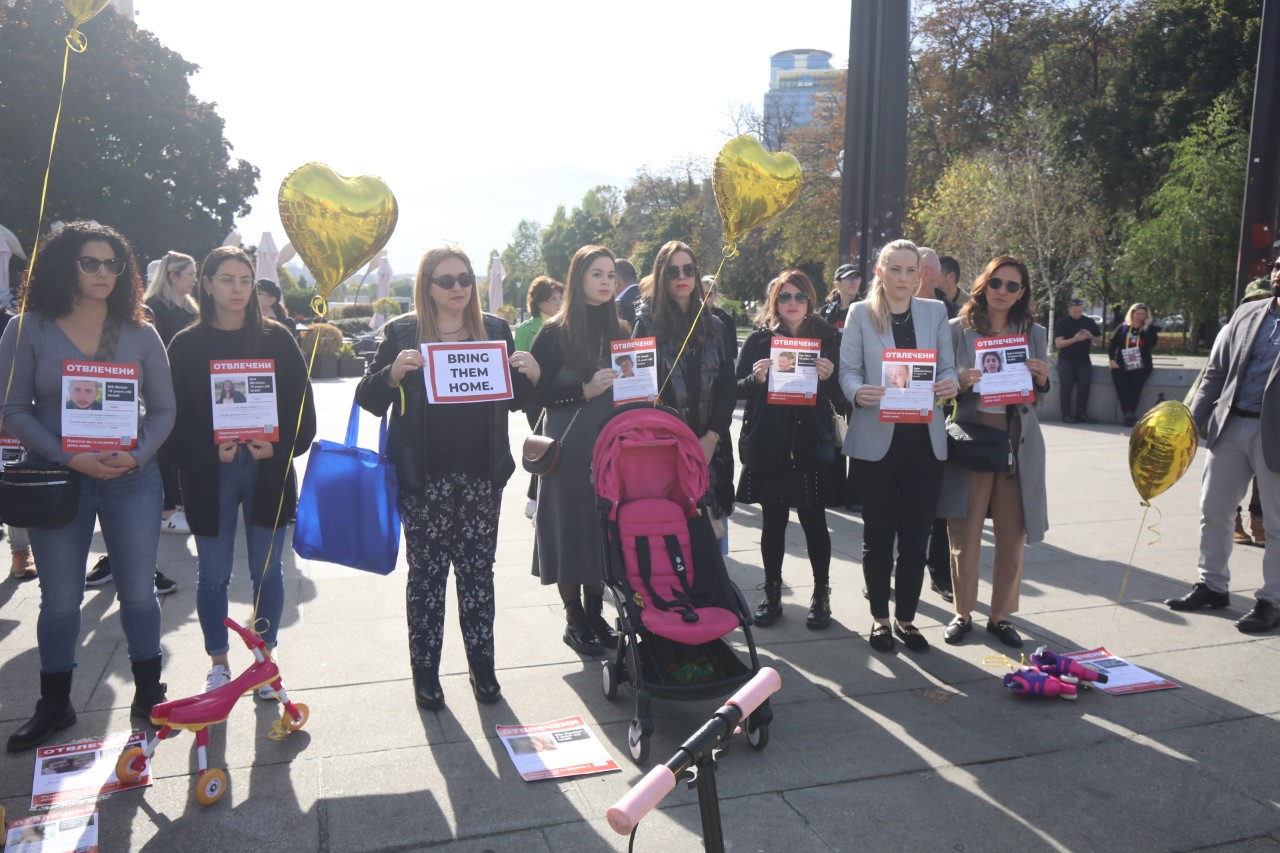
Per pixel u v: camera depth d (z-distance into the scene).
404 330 4.22
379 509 4.28
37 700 4.09
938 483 4.84
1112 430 13.57
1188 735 3.99
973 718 4.14
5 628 4.99
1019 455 4.93
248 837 3.12
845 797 3.45
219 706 3.38
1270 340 5.36
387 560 4.31
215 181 31.61
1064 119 32.66
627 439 4.45
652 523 4.43
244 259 4.00
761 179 4.94
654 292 5.01
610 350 4.68
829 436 5.13
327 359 21.52
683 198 56.78
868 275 7.85
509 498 8.59
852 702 4.30
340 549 4.28
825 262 39.09
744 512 8.59
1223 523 5.57
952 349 4.98
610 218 72.19
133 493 3.84
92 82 27.62
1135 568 6.49
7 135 26.59
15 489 3.47
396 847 3.08
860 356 4.95
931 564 6.08
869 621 5.44
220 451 3.97
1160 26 32.84
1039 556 6.79
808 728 4.02
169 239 29.19
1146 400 14.20
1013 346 4.74
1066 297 30.19
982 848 3.14
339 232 4.00
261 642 3.68
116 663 4.55
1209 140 28.25
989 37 35.78
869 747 3.85
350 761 3.65
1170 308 27.66
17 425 3.61
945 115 35.94
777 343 4.90
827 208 38.09
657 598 4.11
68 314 3.67
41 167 26.78
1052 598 5.85
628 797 1.56
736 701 1.80
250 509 4.15
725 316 5.91
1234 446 5.46
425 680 4.16
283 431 4.15
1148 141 32.19
